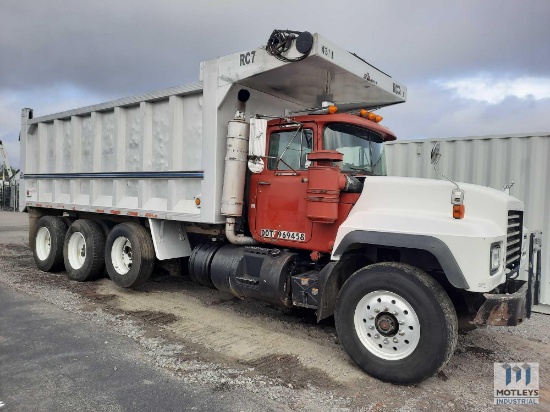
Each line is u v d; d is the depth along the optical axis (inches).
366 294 154.5
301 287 180.7
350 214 173.0
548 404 138.4
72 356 163.9
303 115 191.6
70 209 308.0
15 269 331.9
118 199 268.7
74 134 304.7
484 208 152.3
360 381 150.9
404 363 144.9
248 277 201.0
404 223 150.8
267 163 203.9
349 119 186.1
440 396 141.8
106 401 130.9
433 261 156.6
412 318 145.1
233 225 207.0
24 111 361.4
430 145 304.5
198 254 226.4
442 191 152.3
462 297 159.9
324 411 129.3
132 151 259.6
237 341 186.9
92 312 220.7
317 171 168.9
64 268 324.2
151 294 263.4
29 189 360.5
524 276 182.7
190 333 195.0
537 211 262.8
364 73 202.4
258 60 191.6
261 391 140.4
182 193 230.4
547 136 259.0
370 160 204.5
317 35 171.8
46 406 127.0
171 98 230.5
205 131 213.3
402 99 236.5
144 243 250.7
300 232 190.4
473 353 182.1
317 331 203.3
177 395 136.0
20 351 167.5
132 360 161.9
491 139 279.9
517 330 215.2
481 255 136.3
